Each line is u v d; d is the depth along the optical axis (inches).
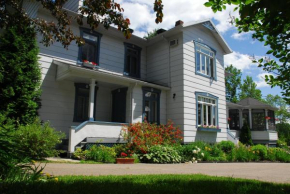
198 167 352.2
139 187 154.4
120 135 456.4
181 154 450.9
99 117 526.3
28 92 377.7
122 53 587.5
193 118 553.3
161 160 398.6
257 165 426.6
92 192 131.3
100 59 542.0
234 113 1010.7
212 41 655.8
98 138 424.8
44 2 252.2
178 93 548.7
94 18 226.2
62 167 271.7
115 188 145.9
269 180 244.8
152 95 545.3
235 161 507.2
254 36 151.9
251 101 1010.1
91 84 443.2
